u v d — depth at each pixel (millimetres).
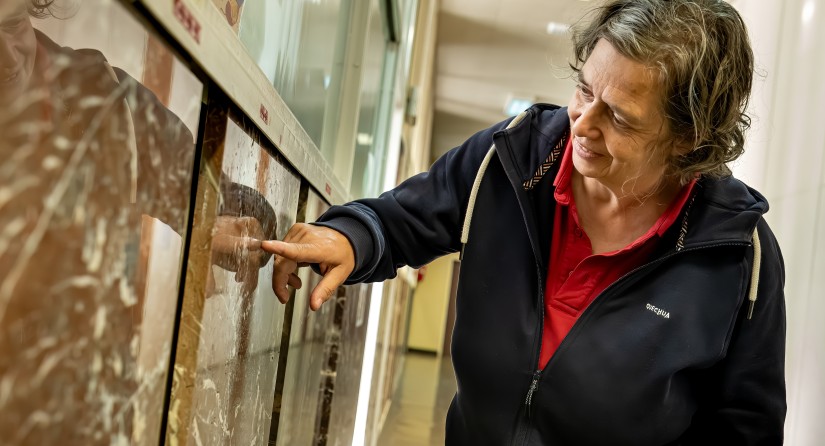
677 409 996
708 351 949
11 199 294
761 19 2861
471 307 1029
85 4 341
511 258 1021
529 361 992
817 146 2119
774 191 2494
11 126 292
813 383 1935
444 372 11555
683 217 974
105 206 378
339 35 1590
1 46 284
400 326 8664
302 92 1188
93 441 393
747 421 1014
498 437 1027
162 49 435
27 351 314
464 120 11078
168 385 528
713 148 845
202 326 553
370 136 2641
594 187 962
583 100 835
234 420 715
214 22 507
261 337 812
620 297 973
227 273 617
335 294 1684
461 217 1080
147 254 448
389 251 1028
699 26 767
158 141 446
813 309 2000
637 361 949
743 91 850
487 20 6625
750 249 976
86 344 372
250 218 688
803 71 2336
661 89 766
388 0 2477
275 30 929
